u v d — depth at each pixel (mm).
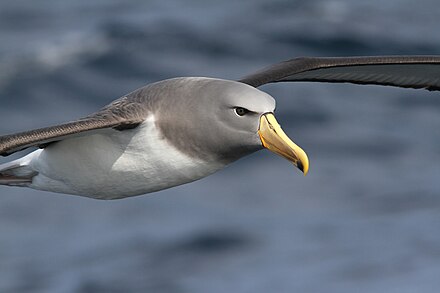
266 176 19828
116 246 17156
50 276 16391
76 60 26453
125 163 8062
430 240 16500
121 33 28344
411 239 16609
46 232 18031
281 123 22828
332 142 21875
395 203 18562
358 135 22234
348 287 14984
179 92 7969
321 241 16859
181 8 31578
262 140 7762
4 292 15969
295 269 15781
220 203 18719
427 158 21031
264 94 7867
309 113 23203
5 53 27453
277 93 24094
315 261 16062
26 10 31859
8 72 25672
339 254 16219
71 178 8344
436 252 16016
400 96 24500
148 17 30281
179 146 7945
